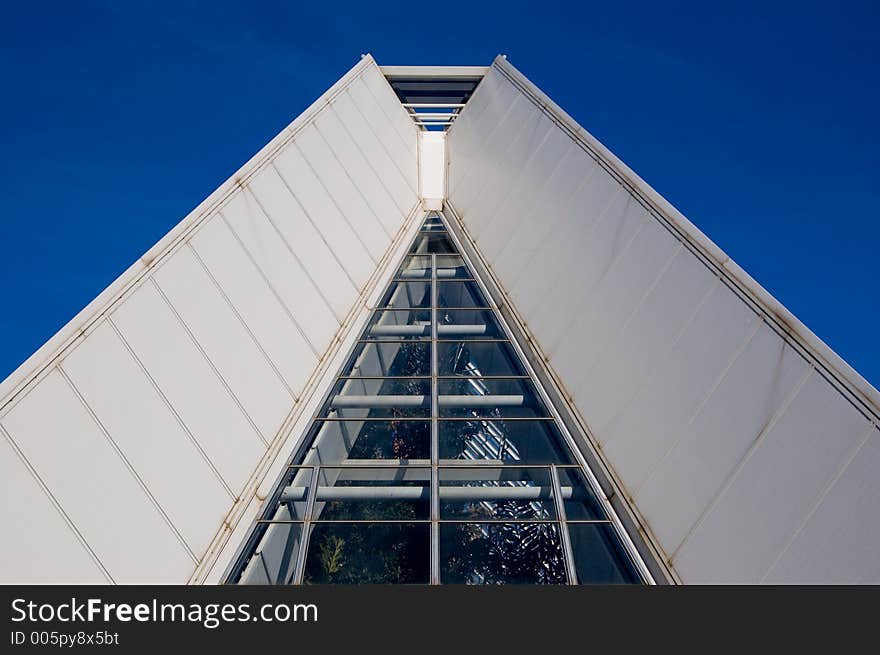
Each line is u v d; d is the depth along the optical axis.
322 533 7.63
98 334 7.52
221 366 8.70
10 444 6.21
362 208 14.38
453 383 10.27
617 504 7.86
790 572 5.85
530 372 10.38
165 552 6.68
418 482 8.41
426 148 19.94
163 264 8.88
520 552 7.40
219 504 7.53
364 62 19.78
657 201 10.21
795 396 6.72
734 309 7.95
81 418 6.83
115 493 6.65
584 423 9.01
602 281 10.40
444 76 22.48
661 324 8.84
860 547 5.51
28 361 6.78
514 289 12.32
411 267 14.06
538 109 15.69
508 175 15.26
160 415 7.57
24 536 5.89
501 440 9.10
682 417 7.78
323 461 8.80
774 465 6.52
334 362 10.52
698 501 7.02
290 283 10.88
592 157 12.59
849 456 5.97
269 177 12.12
